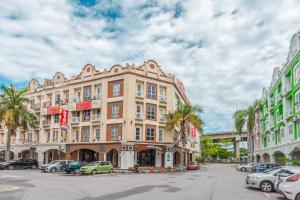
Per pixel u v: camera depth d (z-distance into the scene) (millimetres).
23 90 48000
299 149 32844
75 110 51375
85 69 52250
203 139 97750
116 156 47562
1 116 45750
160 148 47594
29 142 57969
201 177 32656
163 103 50188
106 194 17125
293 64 35281
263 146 56906
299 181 13797
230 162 107875
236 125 62594
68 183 23828
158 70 50625
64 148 51438
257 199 15734
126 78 46906
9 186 20625
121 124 46062
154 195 16766
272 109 47688
